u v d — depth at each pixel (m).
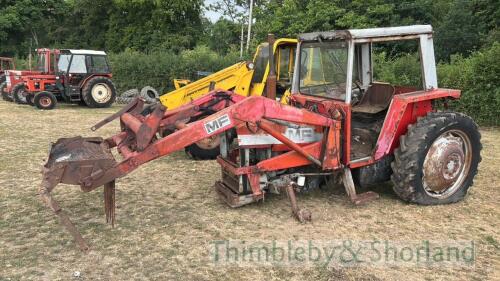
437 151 5.12
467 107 12.09
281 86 8.60
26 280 3.52
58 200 5.34
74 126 10.73
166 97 8.86
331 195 5.54
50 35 32.88
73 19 33.09
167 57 18.95
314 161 4.91
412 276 3.67
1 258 3.88
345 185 5.06
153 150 4.19
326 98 5.20
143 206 5.18
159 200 5.39
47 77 14.87
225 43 26.17
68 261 3.84
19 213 4.91
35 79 14.69
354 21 17.73
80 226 4.57
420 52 5.21
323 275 3.67
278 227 4.59
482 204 5.36
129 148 4.57
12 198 5.38
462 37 16.80
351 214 4.94
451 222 4.78
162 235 4.39
